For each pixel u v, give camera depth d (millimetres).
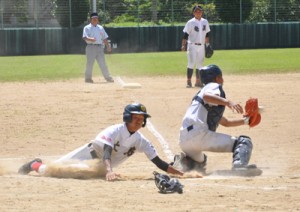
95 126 32062
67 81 53750
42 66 71625
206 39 47562
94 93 43688
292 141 28031
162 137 29203
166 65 70000
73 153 21219
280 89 43719
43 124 32656
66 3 98625
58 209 15336
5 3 98250
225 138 21656
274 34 97250
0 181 19375
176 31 95250
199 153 22156
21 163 24359
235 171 20938
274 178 19875
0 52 92938
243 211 14977
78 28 93875
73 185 18656
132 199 16406
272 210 15078
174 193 17156
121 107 37219
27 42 93312
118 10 102750
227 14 101750
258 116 22047
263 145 27281
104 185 18656
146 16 103188
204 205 15633
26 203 16062
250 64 67750
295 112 34625
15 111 36500
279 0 102375
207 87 21547
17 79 55812
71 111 36188
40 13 99000
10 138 29562
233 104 21031
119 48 94438
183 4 102750
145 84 49969
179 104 38062
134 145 20625
